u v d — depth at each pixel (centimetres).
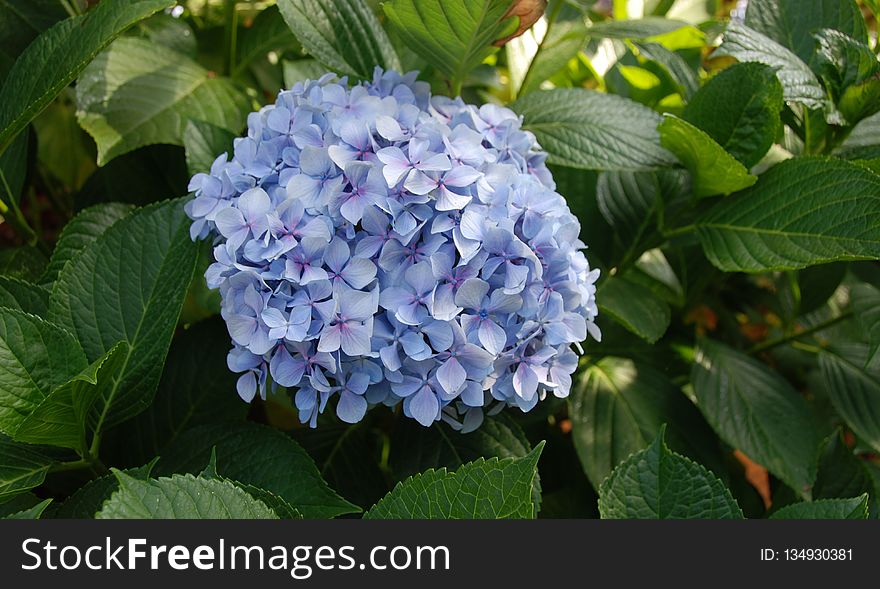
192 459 54
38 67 54
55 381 49
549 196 53
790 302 78
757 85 58
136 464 59
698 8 88
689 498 48
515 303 50
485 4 54
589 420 64
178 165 69
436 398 50
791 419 65
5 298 54
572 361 53
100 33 52
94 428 53
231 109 67
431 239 50
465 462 56
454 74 60
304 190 50
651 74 75
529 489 45
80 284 53
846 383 69
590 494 69
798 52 65
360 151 51
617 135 61
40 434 50
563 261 51
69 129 79
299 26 59
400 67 62
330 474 60
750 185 59
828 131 63
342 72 59
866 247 54
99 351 52
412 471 56
